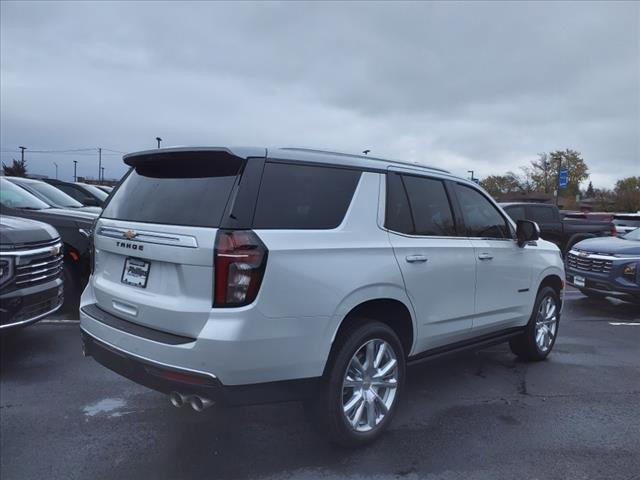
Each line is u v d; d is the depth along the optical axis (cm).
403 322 401
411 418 423
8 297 479
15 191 779
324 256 333
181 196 339
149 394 452
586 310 908
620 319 834
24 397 441
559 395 480
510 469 346
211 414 418
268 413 422
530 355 572
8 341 589
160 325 323
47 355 545
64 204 919
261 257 302
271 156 330
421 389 490
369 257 361
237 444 371
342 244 346
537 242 571
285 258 312
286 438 381
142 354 321
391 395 382
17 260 489
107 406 427
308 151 366
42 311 525
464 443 381
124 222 361
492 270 481
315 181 349
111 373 498
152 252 329
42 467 336
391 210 393
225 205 311
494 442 383
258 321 301
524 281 531
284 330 311
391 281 371
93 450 358
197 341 297
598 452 371
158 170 375
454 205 457
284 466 344
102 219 393
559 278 596
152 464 343
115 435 380
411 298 391
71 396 445
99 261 392
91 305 391
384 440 382
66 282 687
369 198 376
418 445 376
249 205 311
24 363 521
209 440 376
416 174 426
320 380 340
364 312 375
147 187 370
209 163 339
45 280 532
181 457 352
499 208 518
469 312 455
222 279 298
